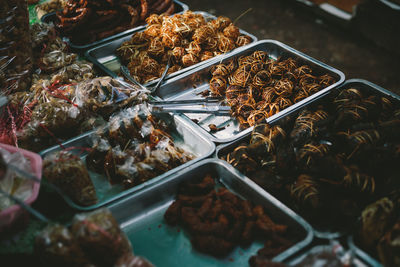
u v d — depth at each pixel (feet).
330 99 4.42
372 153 3.66
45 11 6.09
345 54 9.48
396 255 3.08
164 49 5.19
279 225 3.53
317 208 3.48
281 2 12.17
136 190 3.73
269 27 10.87
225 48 5.22
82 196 3.63
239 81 4.75
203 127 4.54
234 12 11.81
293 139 3.94
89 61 5.13
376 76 8.69
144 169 3.87
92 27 5.54
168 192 3.86
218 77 4.92
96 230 3.16
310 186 3.56
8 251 3.33
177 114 4.41
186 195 3.82
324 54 9.51
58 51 4.85
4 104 4.14
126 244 3.26
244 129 4.47
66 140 4.20
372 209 3.34
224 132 4.50
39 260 3.18
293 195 3.61
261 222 3.56
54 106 4.10
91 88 4.32
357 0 9.90
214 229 3.48
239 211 3.64
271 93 4.58
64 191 3.60
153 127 4.21
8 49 4.26
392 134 3.86
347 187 3.52
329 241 3.38
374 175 3.66
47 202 3.66
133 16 5.62
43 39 4.89
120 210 3.69
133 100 4.35
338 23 10.57
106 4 5.56
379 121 4.17
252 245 3.56
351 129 3.92
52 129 4.09
